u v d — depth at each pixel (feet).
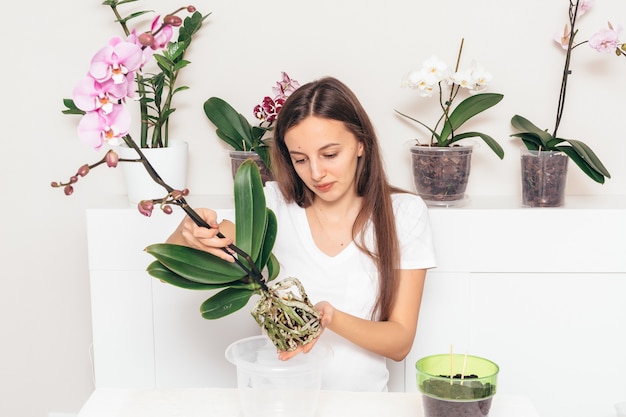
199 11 6.73
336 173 4.53
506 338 6.22
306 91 4.55
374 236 4.95
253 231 3.90
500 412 3.77
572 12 6.48
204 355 6.37
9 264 7.31
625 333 6.16
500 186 6.85
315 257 4.99
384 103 6.76
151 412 3.78
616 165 6.76
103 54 3.02
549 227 6.04
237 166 6.56
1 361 7.52
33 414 7.62
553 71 6.63
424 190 6.29
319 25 6.68
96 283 6.31
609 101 6.65
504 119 6.73
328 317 3.95
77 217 7.17
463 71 6.15
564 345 6.21
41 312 7.40
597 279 6.10
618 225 6.01
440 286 6.18
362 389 4.92
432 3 6.57
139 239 6.24
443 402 3.33
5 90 6.97
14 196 7.16
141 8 6.75
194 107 6.89
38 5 6.81
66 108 6.97
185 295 6.29
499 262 6.12
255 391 3.58
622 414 5.92
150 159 6.27
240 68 6.81
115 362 6.41
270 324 3.61
